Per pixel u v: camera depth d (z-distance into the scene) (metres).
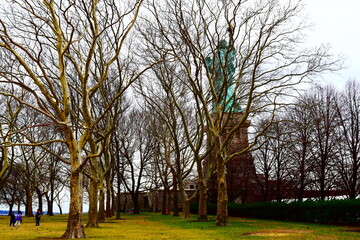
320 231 20.25
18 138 36.12
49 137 43.75
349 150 35.16
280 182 43.84
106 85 28.88
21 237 17.94
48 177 56.09
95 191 26.55
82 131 25.94
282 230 21.08
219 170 25.53
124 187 58.91
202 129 30.66
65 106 17.97
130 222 33.50
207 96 32.66
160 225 28.00
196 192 36.34
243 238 16.61
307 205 30.22
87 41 23.69
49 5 17.94
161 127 40.59
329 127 33.12
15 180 56.12
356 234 18.19
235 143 44.44
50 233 20.89
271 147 42.88
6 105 34.69
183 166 40.88
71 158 17.94
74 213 17.47
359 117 35.47
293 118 38.69
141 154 54.09
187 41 24.47
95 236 18.45
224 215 25.00
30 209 51.19
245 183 50.38
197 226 25.23
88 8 19.81
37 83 17.34
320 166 35.91
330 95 37.34
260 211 38.12
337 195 40.03
